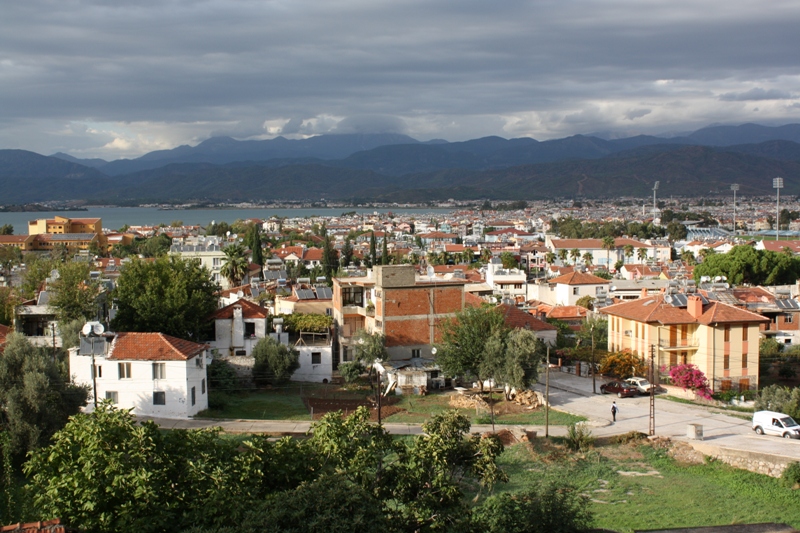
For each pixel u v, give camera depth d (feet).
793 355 299.79
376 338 266.36
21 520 116.57
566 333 352.49
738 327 262.47
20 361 173.17
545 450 184.03
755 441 185.78
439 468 110.01
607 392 249.34
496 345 235.40
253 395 245.04
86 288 276.00
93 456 104.01
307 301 323.98
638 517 141.38
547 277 602.85
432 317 279.28
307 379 268.41
